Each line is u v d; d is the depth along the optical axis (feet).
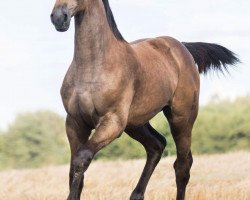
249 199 58.08
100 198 60.13
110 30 39.83
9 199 67.67
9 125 291.38
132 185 72.43
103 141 38.45
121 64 39.63
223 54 52.49
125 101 39.65
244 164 96.43
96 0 38.96
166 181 74.79
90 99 38.81
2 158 282.97
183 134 47.91
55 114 300.81
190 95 47.24
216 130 210.18
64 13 36.63
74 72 39.24
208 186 70.69
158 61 44.70
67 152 229.86
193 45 52.16
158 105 43.70
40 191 72.59
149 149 47.67
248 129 206.69
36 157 288.10
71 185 37.32
